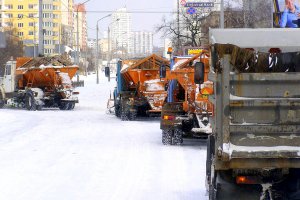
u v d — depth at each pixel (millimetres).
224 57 7219
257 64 7852
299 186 7512
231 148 7129
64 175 12008
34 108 35688
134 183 11148
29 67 36812
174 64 17844
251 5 44094
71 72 36906
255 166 7160
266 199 7523
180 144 17094
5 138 18625
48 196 9945
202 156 14812
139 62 25953
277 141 7199
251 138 7203
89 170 12617
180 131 17016
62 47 76688
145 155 15000
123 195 10039
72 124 24578
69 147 16578
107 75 33812
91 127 23188
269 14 41312
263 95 7289
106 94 52281
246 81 7277
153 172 12367
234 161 7168
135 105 26391
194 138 17938
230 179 7531
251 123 7207
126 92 27891
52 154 15117
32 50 53094
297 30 8188
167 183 11133
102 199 9719
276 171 7391
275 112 7207
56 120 26734
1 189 10555
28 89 36094
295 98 7211
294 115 7188
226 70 7203
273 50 8109
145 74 26062
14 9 133750
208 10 59219
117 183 11148
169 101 17469
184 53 22719
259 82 7277
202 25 58875
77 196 9953
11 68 37750
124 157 14602
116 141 18125
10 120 25469
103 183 11148
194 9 46281
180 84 17016
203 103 16406
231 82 7285
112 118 28453
